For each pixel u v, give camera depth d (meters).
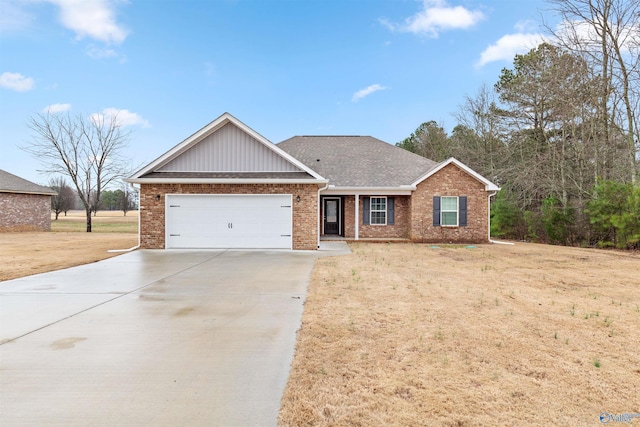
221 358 3.75
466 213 17.23
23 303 5.95
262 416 2.70
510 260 11.32
